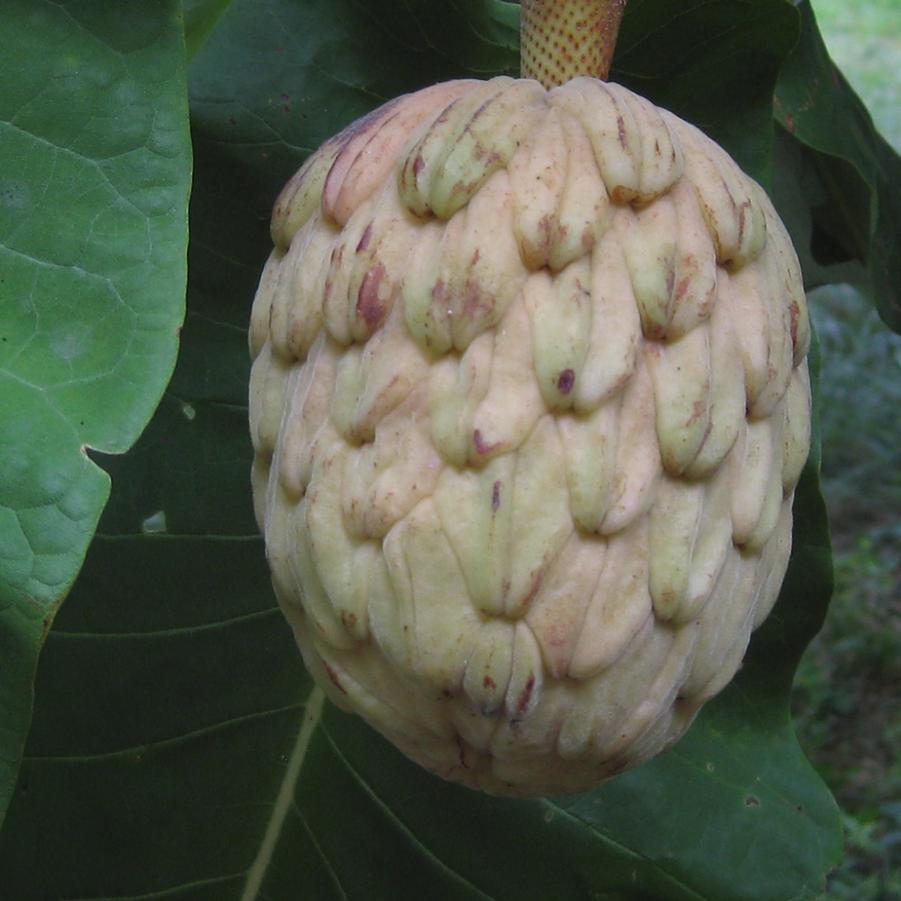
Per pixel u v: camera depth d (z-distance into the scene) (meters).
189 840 0.26
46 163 0.20
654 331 0.19
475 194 0.19
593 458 0.18
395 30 0.26
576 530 0.19
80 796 0.26
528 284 0.19
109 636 0.26
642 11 0.25
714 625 0.20
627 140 0.19
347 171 0.20
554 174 0.19
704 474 0.19
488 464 0.18
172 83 0.21
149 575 0.26
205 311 0.26
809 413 0.21
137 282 0.20
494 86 0.20
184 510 0.26
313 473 0.19
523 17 0.22
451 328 0.19
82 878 0.26
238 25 0.26
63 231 0.20
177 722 0.26
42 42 0.21
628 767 0.20
